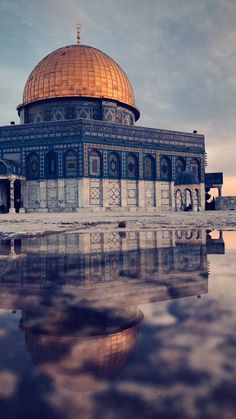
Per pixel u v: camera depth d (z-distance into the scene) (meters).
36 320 1.42
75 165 33.16
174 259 3.56
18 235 7.28
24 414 0.68
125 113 39.19
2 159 32.28
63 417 0.66
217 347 1.05
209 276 2.55
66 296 1.91
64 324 1.34
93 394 0.75
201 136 38.97
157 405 0.70
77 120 32.94
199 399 0.73
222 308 1.58
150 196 36.22
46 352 1.03
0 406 0.71
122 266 3.11
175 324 1.32
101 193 33.38
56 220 17.06
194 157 38.56
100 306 1.66
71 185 33.12
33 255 3.98
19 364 0.93
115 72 38.00
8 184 35.38
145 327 1.28
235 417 0.66
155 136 36.38
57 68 36.50
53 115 36.66
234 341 1.11
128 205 35.00
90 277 2.55
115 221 15.41
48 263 3.37
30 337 1.18
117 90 37.47
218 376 0.85
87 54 37.50
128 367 0.90
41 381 0.83
